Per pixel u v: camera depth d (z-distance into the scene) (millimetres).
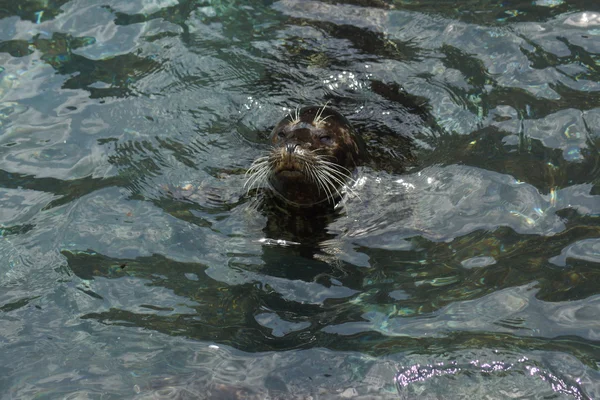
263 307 6676
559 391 5578
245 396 5703
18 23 11328
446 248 7371
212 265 7238
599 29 10750
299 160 7801
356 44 10797
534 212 7723
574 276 6785
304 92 9914
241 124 9398
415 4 11641
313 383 5805
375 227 7852
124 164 8664
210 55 10625
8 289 6879
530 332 6176
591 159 8453
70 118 9453
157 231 7668
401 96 9844
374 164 8781
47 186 8320
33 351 6164
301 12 11516
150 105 9688
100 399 5676
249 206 8172
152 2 11758
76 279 6977
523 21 11055
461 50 10617
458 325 6312
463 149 8852
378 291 6852
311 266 7281
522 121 9203
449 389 5672
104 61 10555
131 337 6301
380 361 5965
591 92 9594
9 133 9172
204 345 6211
